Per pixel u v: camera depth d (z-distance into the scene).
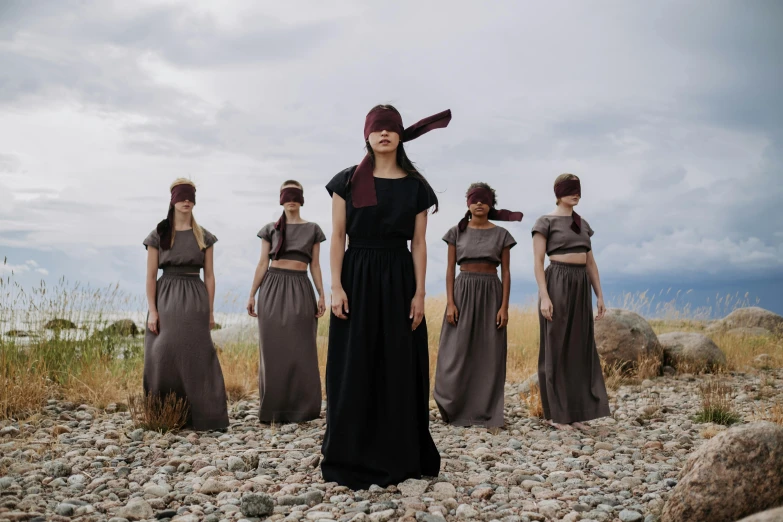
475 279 6.11
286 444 5.05
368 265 4.00
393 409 3.95
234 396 7.27
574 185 5.73
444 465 4.38
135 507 3.38
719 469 3.02
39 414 5.89
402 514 3.38
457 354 6.04
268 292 5.97
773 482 2.94
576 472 4.24
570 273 5.74
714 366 9.28
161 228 5.56
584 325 5.78
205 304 5.68
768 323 13.55
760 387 7.95
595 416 5.77
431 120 3.99
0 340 7.44
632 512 3.37
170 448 4.88
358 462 3.92
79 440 5.00
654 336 9.05
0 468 4.11
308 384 5.96
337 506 3.51
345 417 3.95
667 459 4.75
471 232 6.17
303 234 6.07
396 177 4.03
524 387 7.78
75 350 7.87
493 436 5.49
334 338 4.05
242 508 3.35
